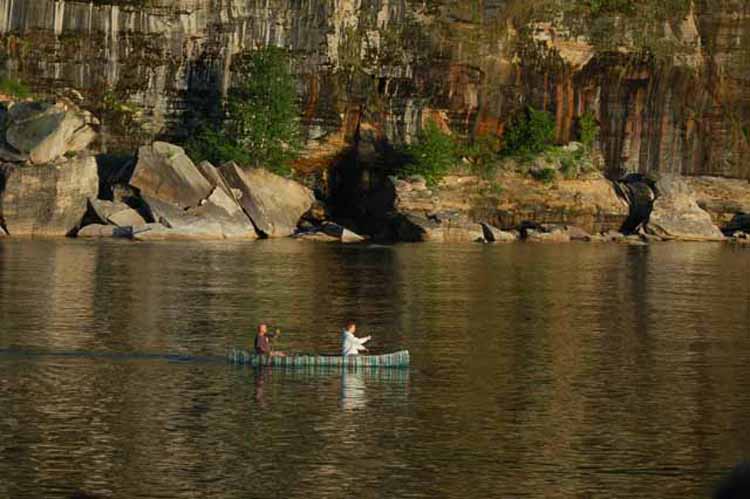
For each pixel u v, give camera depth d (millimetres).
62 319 138250
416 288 176625
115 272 184875
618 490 80500
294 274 190125
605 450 89438
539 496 79125
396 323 143000
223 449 87500
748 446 91000
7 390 103250
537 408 101375
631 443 91438
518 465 85500
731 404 104062
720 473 84375
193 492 78375
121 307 148500
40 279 173375
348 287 175500
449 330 138875
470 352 125312
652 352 127750
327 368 114250
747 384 112250
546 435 93125
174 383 107000
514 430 94312
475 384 109688
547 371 116562
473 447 89375
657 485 81688
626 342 133500
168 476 81312
